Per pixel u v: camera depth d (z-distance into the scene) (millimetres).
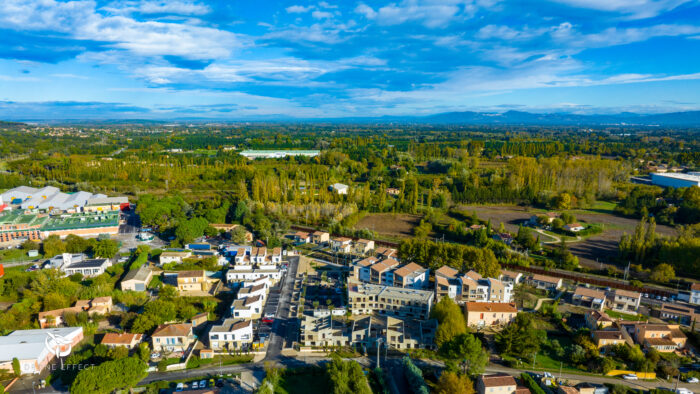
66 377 109750
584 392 106000
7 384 108688
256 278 173500
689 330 137500
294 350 127375
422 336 129000
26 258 195000
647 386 111688
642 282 175250
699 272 178000
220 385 110688
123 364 106250
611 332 128000
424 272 169750
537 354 125812
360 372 108125
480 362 113562
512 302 153250
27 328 133750
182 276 166375
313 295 164625
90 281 167250
